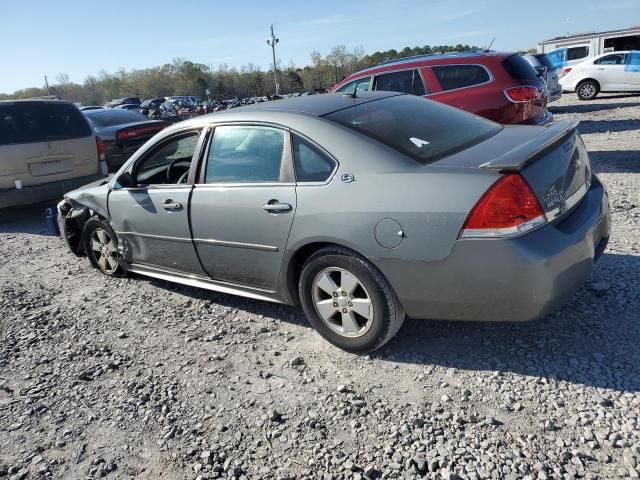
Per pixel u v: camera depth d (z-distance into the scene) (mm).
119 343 3918
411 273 2908
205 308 4379
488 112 7223
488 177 2705
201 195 3863
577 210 3039
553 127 3281
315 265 3297
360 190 3029
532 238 2660
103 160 8344
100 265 5379
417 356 3287
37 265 5957
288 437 2715
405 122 3479
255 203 3498
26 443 2891
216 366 3459
